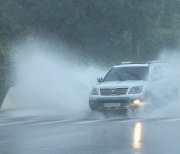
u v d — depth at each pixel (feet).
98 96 130.31
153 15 229.04
